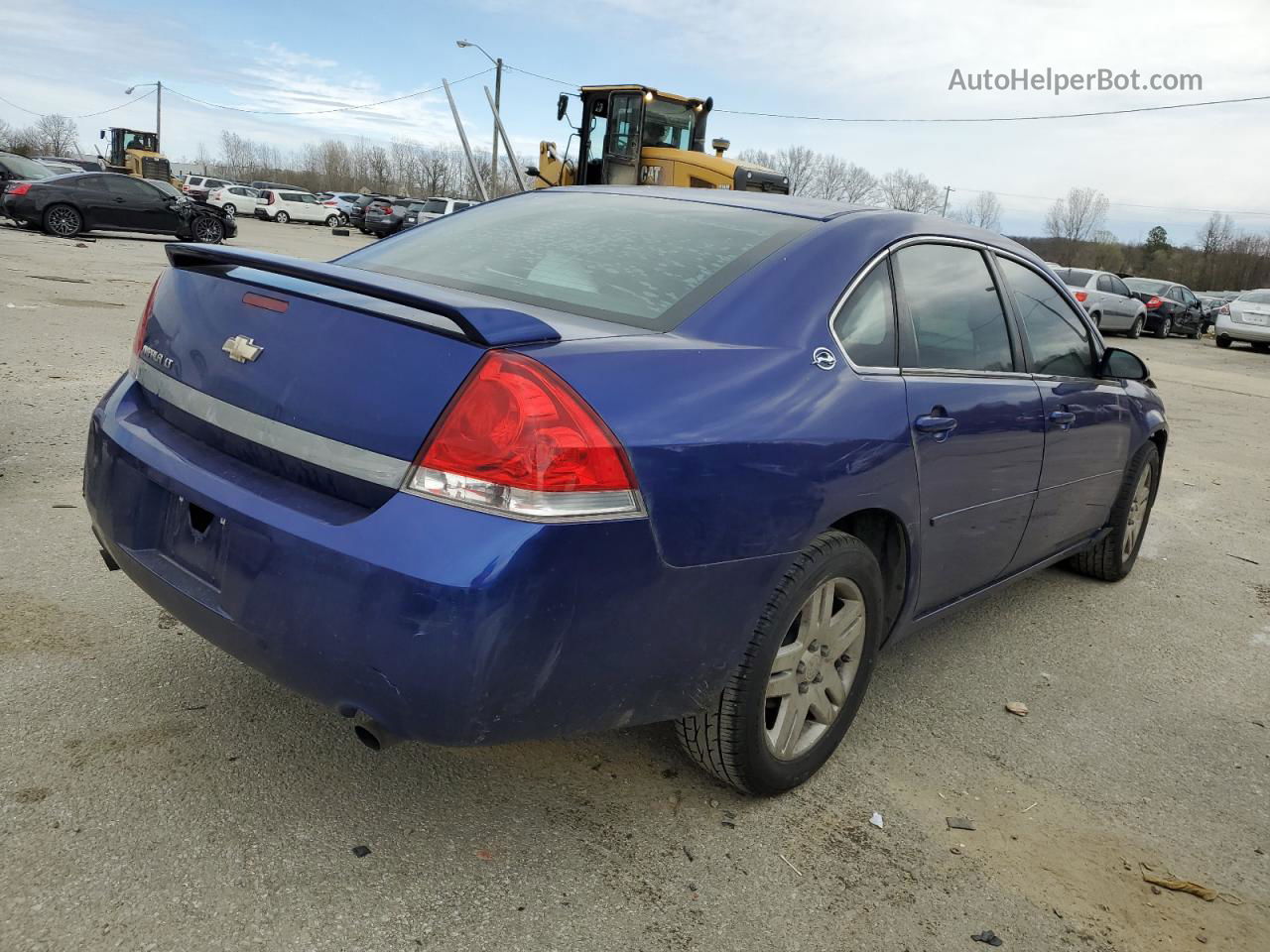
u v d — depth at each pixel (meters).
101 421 2.57
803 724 2.66
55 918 1.93
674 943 2.07
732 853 2.39
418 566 1.83
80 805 2.28
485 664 1.84
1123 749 3.17
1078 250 83.94
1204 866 2.56
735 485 2.16
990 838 2.58
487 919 2.08
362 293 2.05
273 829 2.28
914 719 3.22
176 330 2.47
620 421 1.98
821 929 2.17
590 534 1.91
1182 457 8.53
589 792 2.58
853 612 2.69
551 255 2.77
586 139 17.23
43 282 11.62
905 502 2.72
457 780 2.56
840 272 2.68
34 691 2.73
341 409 2.01
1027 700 3.47
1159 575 5.09
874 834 2.54
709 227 2.84
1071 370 3.84
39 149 96.25
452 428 1.88
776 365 2.38
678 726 2.50
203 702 2.78
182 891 2.05
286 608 1.97
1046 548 3.90
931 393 2.83
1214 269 83.81
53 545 3.76
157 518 2.37
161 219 20.23
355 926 2.01
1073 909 2.33
